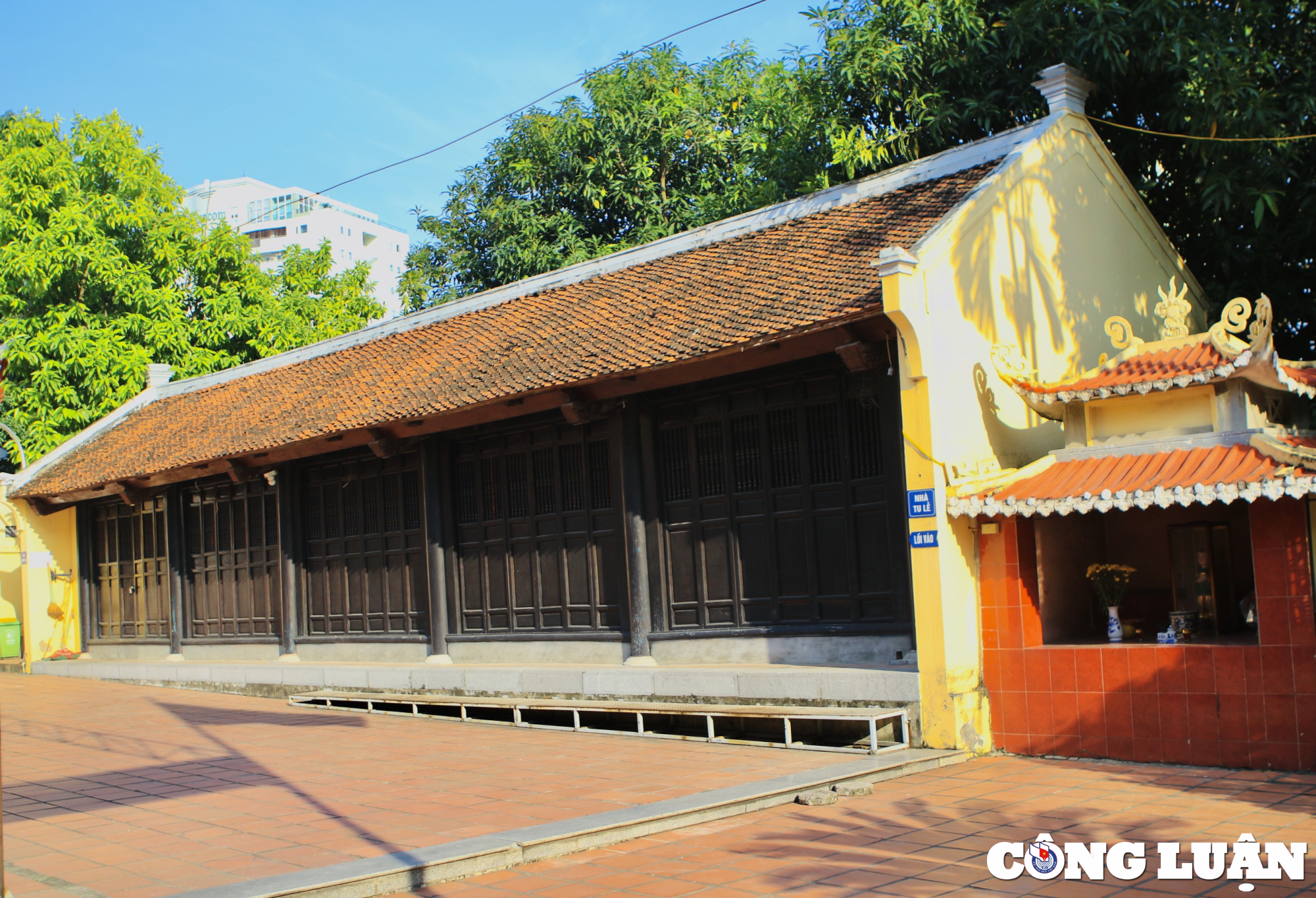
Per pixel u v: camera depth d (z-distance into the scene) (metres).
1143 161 15.60
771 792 8.18
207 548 19.94
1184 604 10.25
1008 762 9.77
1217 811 7.47
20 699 17.05
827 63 17.78
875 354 10.73
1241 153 13.68
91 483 19.84
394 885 6.19
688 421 13.09
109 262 25.89
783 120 20.50
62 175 26.27
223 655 19.36
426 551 15.77
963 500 10.02
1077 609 11.28
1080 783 8.66
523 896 6.05
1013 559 10.26
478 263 27.72
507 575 15.05
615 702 12.31
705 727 11.73
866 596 11.46
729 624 12.59
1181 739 9.25
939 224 10.56
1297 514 8.80
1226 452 9.38
